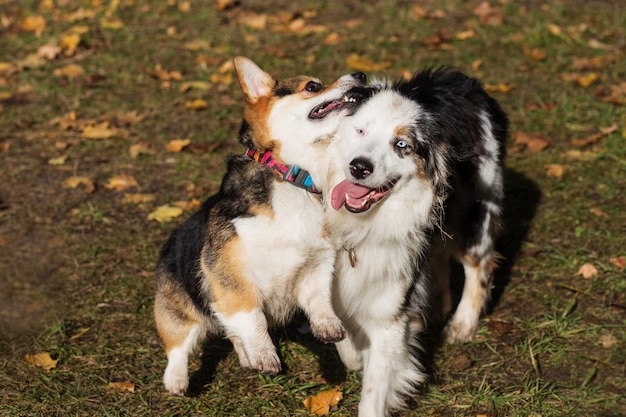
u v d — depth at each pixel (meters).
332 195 4.02
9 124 7.78
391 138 3.92
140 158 7.18
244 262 4.04
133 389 4.45
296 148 4.12
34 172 6.95
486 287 5.05
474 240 4.95
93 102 8.20
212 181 6.77
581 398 4.36
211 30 9.81
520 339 4.90
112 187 6.68
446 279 5.10
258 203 4.07
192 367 4.70
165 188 6.69
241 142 4.41
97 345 4.84
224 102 8.14
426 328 5.03
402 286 4.20
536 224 6.12
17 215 6.28
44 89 8.40
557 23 9.66
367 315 4.25
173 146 7.23
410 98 4.10
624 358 4.68
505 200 6.42
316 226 4.07
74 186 6.69
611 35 9.38
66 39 9.31
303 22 9.77
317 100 4.10
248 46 9.34
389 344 4.27
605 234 5.91
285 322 4.48
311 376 4.63
